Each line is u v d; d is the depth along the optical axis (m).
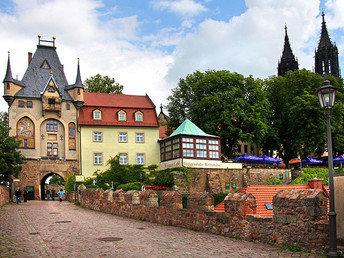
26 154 52.19
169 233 14.45
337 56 106.19
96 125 55.34
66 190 51.41
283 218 11.12
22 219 20.83
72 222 18.94
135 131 56.91
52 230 15.61
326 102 10.62
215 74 58.66
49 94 53.75
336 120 57.66
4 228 16.36
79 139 54.72
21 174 51.59
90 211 27.50
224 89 57.25
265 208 23.39
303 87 61.97
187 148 48.44
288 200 10.98
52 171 53.03
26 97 53.19
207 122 55.94
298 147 59.56
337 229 10.53
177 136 49.28
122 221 19.42
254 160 56.66
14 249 11.12
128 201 21.69
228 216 13.31
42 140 53.41
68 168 53.78
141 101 61.22
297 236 10.66
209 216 14.29
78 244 12.03
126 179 53.09
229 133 54.72
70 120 54.97
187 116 61.69
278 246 11.14
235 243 11.94
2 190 36.28
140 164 55.59
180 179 47.09
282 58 105.62
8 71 52.69
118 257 10.05
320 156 64.56
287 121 62.28
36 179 52.09
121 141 56.12
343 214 10.39
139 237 13.48
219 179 49.19
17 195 39.47
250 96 57.97
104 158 55.06
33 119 53.16
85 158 54.41
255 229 12.10
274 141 62.34
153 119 58.31
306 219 10.43
